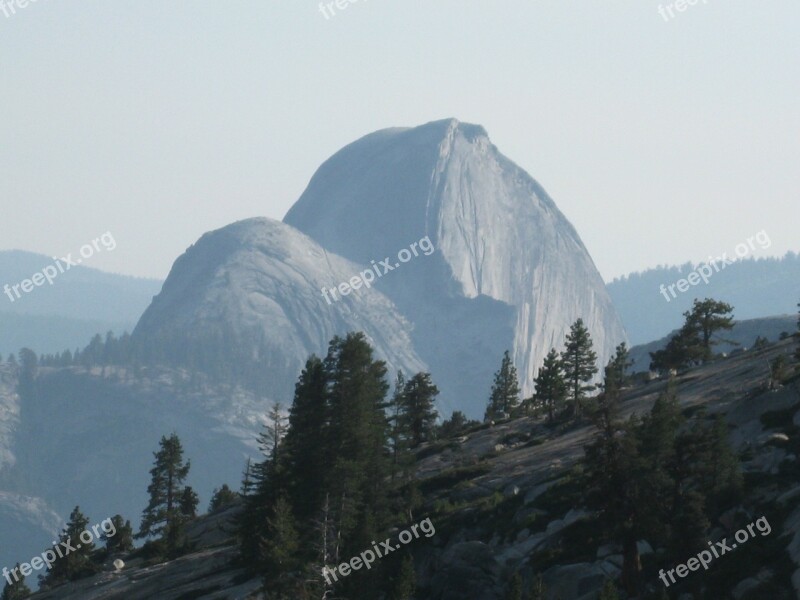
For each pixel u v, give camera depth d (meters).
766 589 134.25
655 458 150.25
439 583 163.38
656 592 139.62
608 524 148.00
